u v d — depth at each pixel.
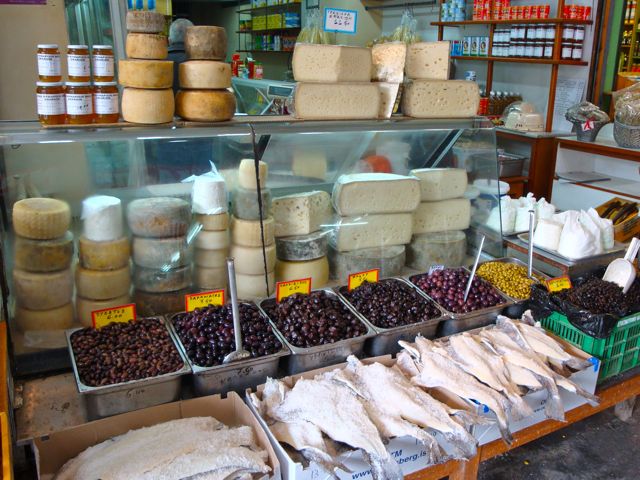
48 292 1.64
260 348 1.59
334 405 1.44
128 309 1.68
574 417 1.82
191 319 1.67
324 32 2.36
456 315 1.87
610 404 1.92
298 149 2.00
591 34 4.12
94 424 1.38
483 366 1.63
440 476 1.58
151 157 1.73
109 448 1.31
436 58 2.19
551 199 4.23
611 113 4.25
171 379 1.47
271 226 1.94
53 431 1.37
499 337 1.81
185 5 8.48
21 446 1.40
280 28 6.65
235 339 1.56
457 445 1.40
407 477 1.51
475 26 5.06
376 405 1.48
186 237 1.82
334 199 2.10
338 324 1.71
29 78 2.69
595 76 4.20
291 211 2.01
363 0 6.01
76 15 4.37
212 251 1.88
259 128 1.86
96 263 1.68
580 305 1.88
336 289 1.99
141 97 1.66
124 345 1.56
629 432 2.22
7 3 2.56
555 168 4.17
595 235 2.30
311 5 6.30
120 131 1.64
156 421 1.45
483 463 2.05
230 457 1.27
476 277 2.07
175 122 1.77
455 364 1.64
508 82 4.96
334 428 1.37
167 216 1.74
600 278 2.21
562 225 2.39
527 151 4.32
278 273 2.06
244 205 1.88
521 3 4.70
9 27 2.59
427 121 2.17
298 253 2.04
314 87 1.97
